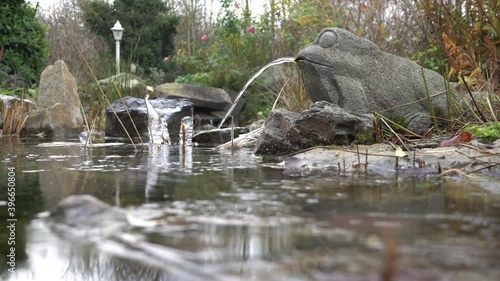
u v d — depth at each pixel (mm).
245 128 7160
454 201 2244
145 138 7910
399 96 5109
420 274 1223
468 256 1367
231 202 2188
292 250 1412
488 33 6340
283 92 8359
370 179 2994
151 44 23031
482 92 5461
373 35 9219
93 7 23406
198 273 1243
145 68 22750
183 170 3463
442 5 6508
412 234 1607
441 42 6426
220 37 14750
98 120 10609
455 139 4055
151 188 2605
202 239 1534
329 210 2004
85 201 1841
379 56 5215
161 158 4414
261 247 1444
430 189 2613
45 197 2340
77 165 3787
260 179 2977
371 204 2150
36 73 14727
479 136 4117
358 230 1646
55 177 3064
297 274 1219
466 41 6203
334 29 5227
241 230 1645
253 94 12594
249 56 13547
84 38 24500
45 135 9047
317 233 1603
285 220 1800
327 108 4656
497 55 6164
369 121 4652
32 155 4703
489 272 1238
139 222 1746
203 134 6676
